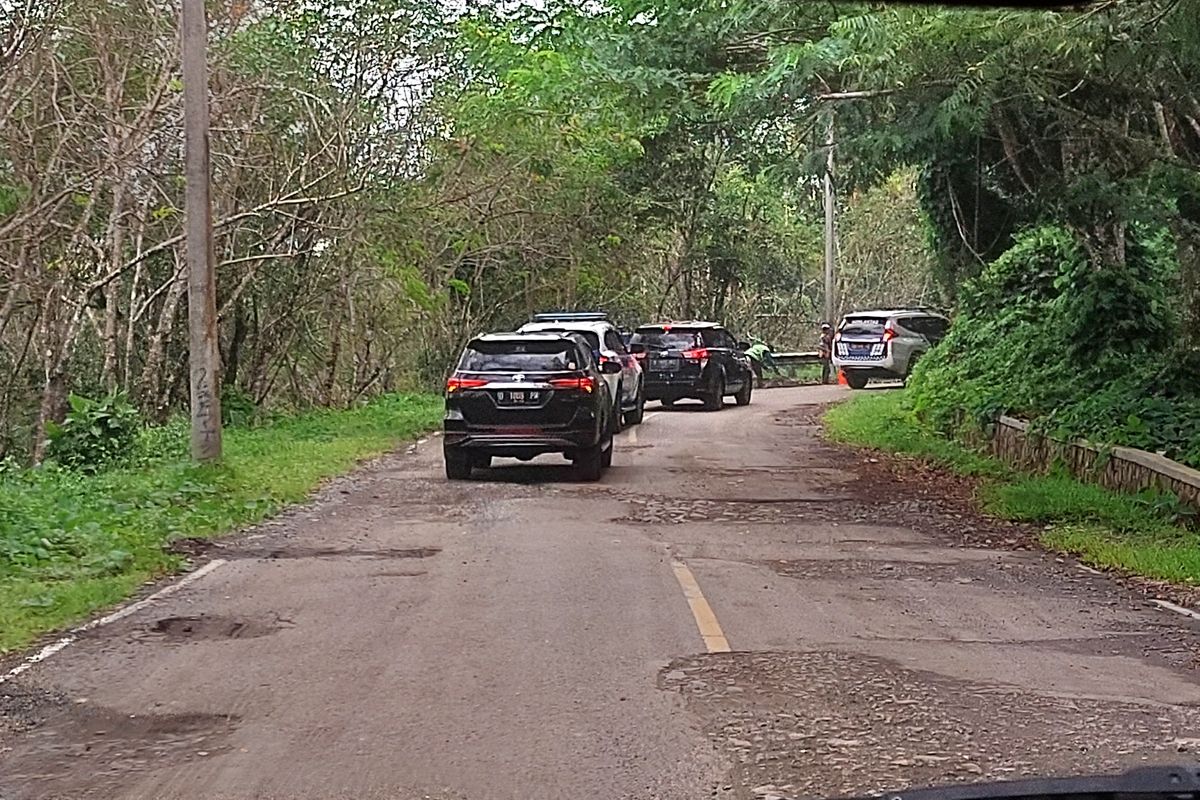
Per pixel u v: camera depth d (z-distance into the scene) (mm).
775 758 6449
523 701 7473
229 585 11070
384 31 25703
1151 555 12250
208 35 21266
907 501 16469
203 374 17484
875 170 21859
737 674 8055
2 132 18109
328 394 31969
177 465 17328
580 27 17062
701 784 6082
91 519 13625
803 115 18078
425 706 7387
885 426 24406
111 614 9984
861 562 12211
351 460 20625
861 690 7707
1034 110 18812
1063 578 11562
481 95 26250
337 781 6160
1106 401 17922
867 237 58500
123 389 24516
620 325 44156
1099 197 18953
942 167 24891
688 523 14477
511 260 35656
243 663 8398
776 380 44562
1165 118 18219
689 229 43750
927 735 6832
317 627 9438
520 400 17859
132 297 24609
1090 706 7414
